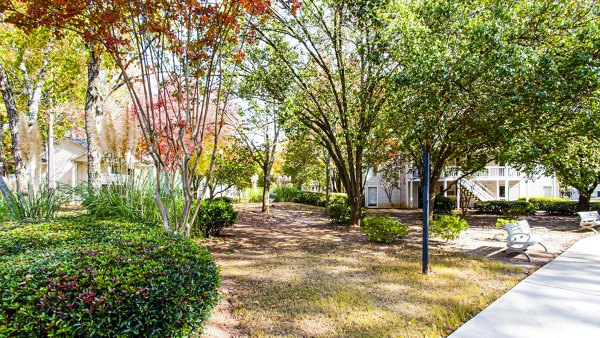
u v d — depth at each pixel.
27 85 12.42
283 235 9.07
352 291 4.26
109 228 3.87
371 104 9.11
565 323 3.31
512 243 6.29
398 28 6.98
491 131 7.18
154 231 3.67
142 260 2.42
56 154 18.19
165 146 7.74
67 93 13.61
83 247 2.71
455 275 4.98
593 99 6.25
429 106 6.75
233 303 3.87
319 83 10.58
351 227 10.64
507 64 5.54
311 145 16.67
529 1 6.54
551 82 5.55
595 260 5.98
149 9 4.00
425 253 5.10
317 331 3.17
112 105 13.02
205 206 8.30
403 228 7.86
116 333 1.91
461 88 6.45
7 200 5.61
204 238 8.20
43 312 1.78
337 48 9.23
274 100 10.15
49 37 8.60
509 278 4.83
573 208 15.33
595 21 6.29
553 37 6.56
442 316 3.50
